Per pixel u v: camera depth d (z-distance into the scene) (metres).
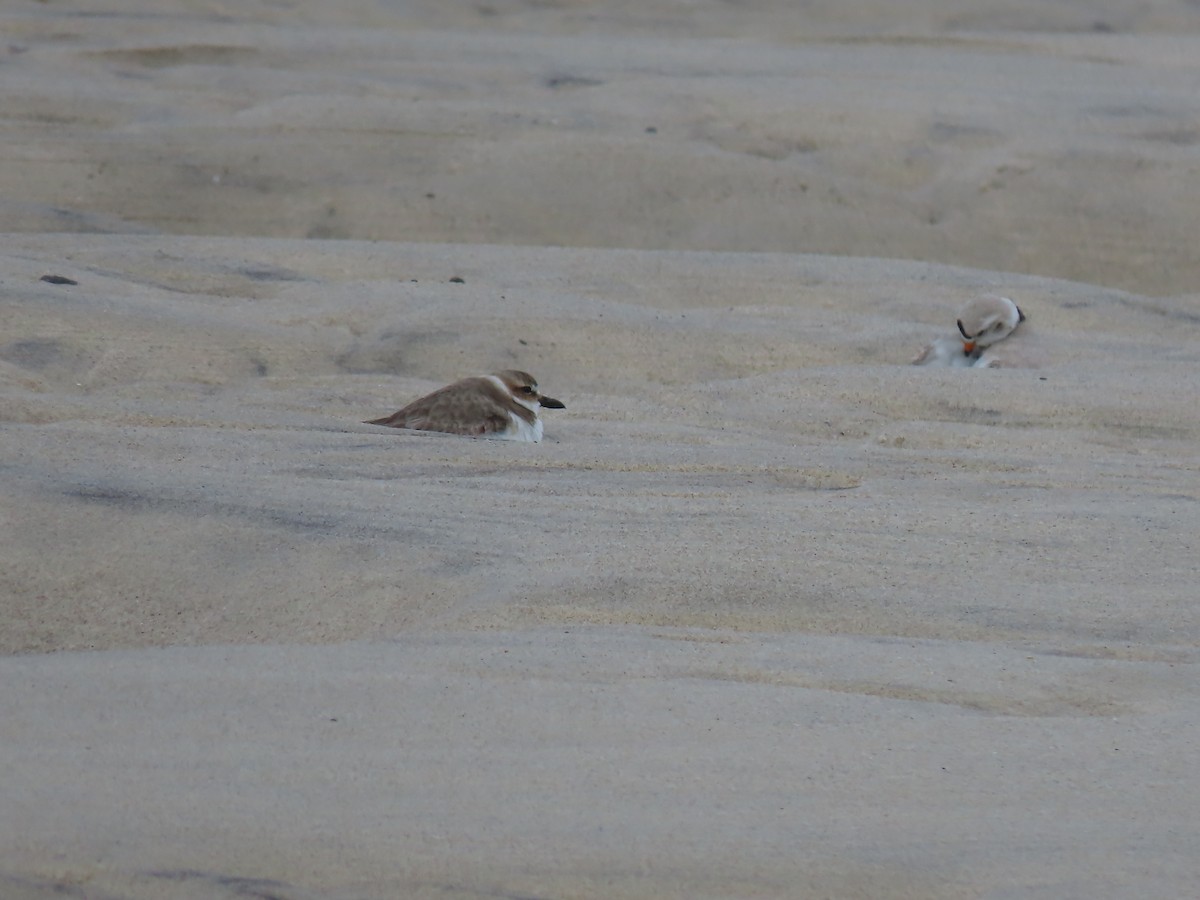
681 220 24.98
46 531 9.67
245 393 14.62
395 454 12.05
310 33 35.59
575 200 25.36
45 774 6.98
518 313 17.42
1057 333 17.92
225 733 7.43
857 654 8.60
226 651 8.55
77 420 12.62
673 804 6.88
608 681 8.11
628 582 9.51
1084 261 24.75
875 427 14.37
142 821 6.62
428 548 9.86
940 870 6.45
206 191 25.23
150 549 9.59
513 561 9.78
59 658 8.44
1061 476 12.43
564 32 38.50
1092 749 7.56
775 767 7.23
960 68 34.12
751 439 13.85
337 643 8.73
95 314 16.28
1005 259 24.72
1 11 35.56
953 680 8.32
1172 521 11.02
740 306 19.17
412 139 27.28
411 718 7.62
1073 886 6.36
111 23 35.12
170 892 6.18
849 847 6.58
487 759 7.23
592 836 6.60
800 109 29.52
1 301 16.27
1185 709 8.04
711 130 28.50
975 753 7.46
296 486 10.88
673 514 10.86
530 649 8.52
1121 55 36.25
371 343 16.62
